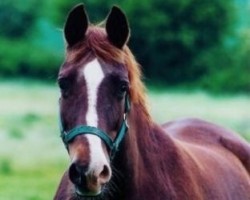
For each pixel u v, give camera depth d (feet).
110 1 224.74
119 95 19.52
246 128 102.22
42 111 125.49
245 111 135.95
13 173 66.39
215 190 23.58
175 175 21.85
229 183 24.86
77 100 19.31
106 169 18.69
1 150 75.61
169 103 150.51
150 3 224.74
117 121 19.52
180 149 22.76
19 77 227.81
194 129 27.35
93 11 228.43
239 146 27.55
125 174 20.58
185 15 229.04
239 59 226.79
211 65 229.04
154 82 227.40
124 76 19.63
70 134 19.25
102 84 19.36
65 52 20.54
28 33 253.24
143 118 21.20
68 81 19.57
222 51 233.76
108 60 19.69
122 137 19.83
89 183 18.48
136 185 20.85
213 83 218.59
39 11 256.73
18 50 237.04
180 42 228.02
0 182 60.03
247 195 25.62
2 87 188.96
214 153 25.88
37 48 242.78
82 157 18.60
